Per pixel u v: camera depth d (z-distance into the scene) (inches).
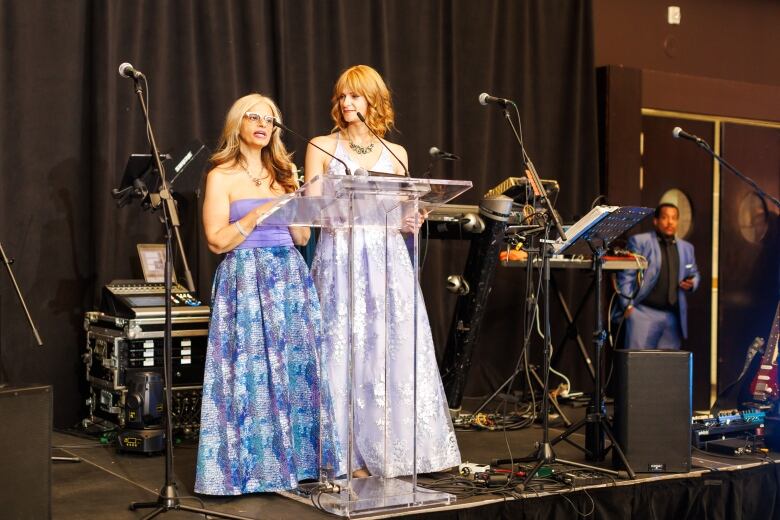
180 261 199.9
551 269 218.1
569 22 259.0
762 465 168.4
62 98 189.3
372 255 147.2
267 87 212.2
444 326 239.8
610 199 264.4
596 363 163.5
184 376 179.6
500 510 140.6
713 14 292.0
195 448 174.4
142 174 175.2
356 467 147.5
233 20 208.7
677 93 279.9
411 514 132.0
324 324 145.9
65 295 191.0
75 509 132.6
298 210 127.0
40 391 117.3
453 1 239.5
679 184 280.5
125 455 167.9
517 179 191.2
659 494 157.2
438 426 152.3
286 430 140.3
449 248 241.9
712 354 285.9
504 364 251.3
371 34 229.1
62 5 188.7
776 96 299.0
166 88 201.6
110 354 177.9
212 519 128.8
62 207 190.1
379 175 132.0
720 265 287.0
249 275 141.5
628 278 253.4
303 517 128.6
